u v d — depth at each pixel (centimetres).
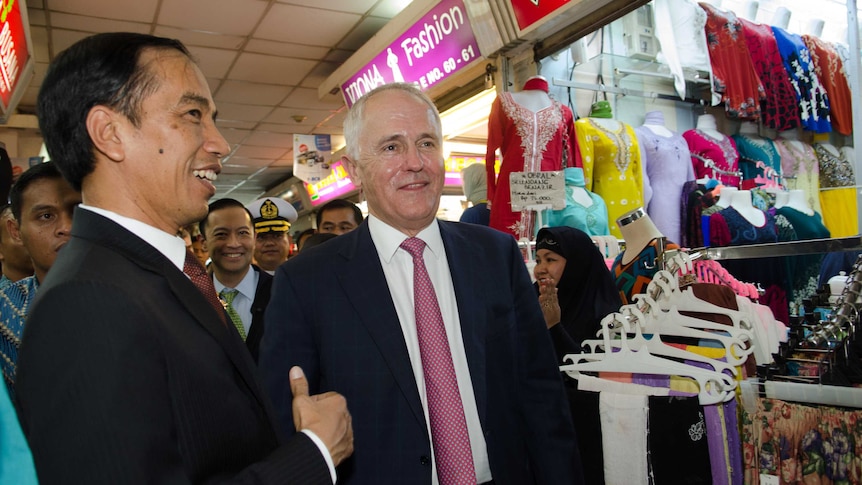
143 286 72
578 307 212
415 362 123
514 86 351
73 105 77
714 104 342
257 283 249
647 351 143
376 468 115
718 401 132
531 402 131
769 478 130
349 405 119
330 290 127
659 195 329
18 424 49
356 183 141
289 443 77
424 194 127
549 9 296
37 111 81
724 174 352
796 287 301
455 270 130
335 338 123
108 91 77
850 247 137
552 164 296
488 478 122
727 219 285
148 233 81
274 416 88
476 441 121
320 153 814
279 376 120
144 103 79
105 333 63
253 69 598
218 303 90
